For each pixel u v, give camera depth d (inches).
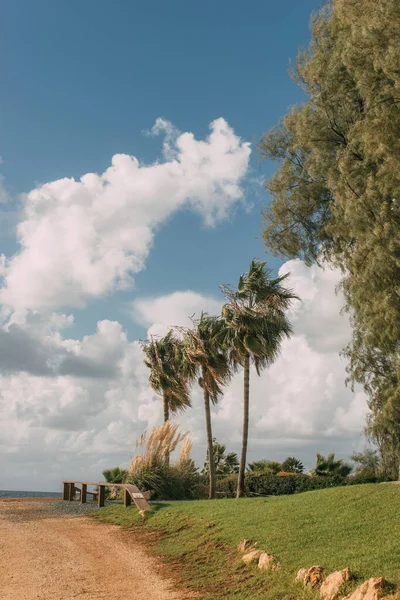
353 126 551.2
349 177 539.8
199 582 364.2
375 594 254.1
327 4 676.1
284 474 1062.4
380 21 485.7
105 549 494.0
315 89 628.4
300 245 750.5
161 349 1247.5
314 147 618.5
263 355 960.3
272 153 755.4
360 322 641.0
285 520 452.1
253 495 939.3
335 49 610.2
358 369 677.3
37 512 723.4
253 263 975.6
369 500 456.4
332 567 315.9
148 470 858.8
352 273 581.9
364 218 517.7
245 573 362.0
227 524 487.5
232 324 945.5
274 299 961.5
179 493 862.5
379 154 499.5
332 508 458.9
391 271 517.0
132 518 633.6
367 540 358.0
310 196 717.9
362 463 741.3
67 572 406.3
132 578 388.2
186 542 478.6
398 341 580.1
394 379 666.2
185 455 898.1
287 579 323.9
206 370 1055.6
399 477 719.7
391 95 506.0
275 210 735.7
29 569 414.9
